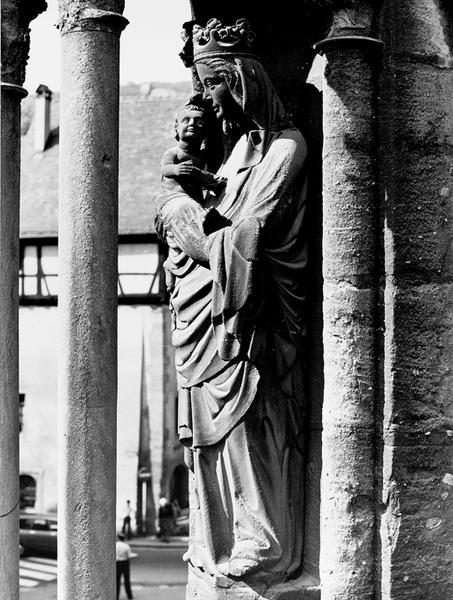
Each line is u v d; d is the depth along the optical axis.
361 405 7.68
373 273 7.71
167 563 35.75
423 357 7.70
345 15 7.68
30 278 43.34
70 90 7.91
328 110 7.76
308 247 8.57
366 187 7.70
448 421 7.76
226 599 8.46
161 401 43.56
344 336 7.71
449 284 7.79
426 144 7.73
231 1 9.23
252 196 8.37
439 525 7.71
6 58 8.79
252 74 8.50
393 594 7.60
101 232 7.89
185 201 8.67
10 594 8.45
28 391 44.09
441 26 7.80
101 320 7.89
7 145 8.76
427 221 7.71
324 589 7.78
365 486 7.68
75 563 7.83
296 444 8.63
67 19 7.93
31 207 43.31
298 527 8.62
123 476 43.47
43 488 44.00
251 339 8.30
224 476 8.55
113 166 7.95
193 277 8.62
